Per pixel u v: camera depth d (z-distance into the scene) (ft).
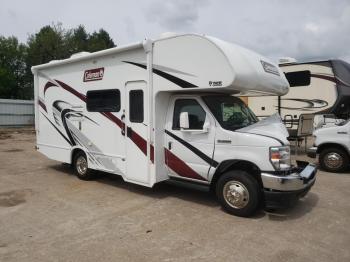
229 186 17.76
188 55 18.21
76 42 154.61
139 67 20.42
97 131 23.76
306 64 38.91
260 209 18.74
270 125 18.49
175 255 13.30
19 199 20.88
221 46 17.11
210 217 17.52
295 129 38.78
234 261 12.82
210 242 14.49
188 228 16.03
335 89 37.01
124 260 12.89
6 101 87.30
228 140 17.57
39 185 24.43
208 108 18.53
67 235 15.24
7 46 162.20
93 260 12.89
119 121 21.99
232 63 16.75
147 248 13.92
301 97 39.50
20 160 35.50
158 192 22.26
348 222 16.98
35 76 29.63
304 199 20.85
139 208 19.01
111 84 22.40
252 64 18.33
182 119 17.99
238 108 20.12
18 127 88.38
